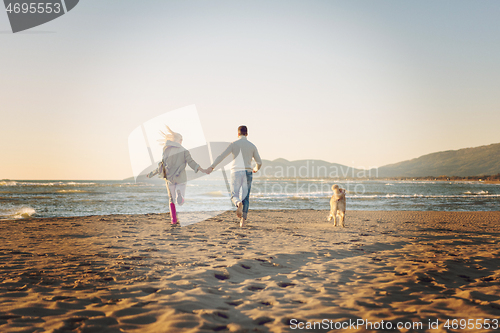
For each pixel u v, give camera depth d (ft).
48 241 15.15
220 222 24.43
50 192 86.74
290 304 7.18
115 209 40.14
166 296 7.43
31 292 7.61
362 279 9.31
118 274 9.31
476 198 79.97
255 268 10.48
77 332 5.49
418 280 9.18
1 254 12.07
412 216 34.19
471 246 15.08
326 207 47.83
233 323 6.04
